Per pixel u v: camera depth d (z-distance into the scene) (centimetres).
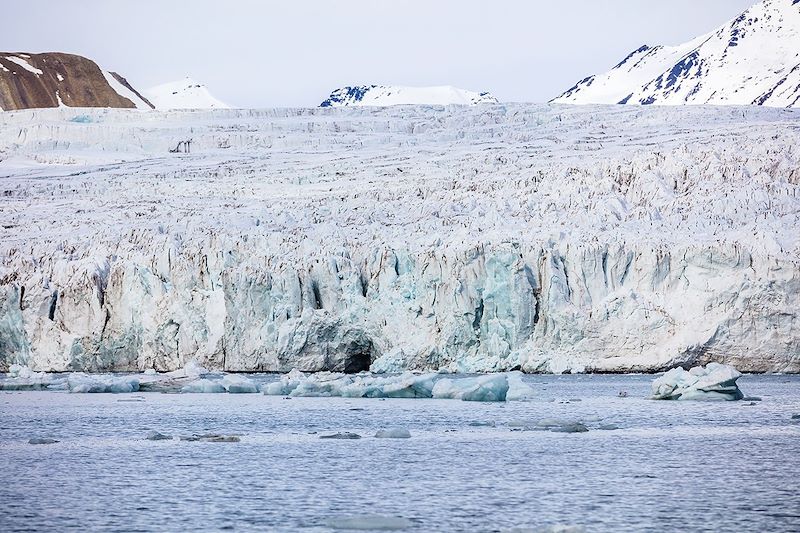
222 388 18862
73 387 19238
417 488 9169
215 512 8319
